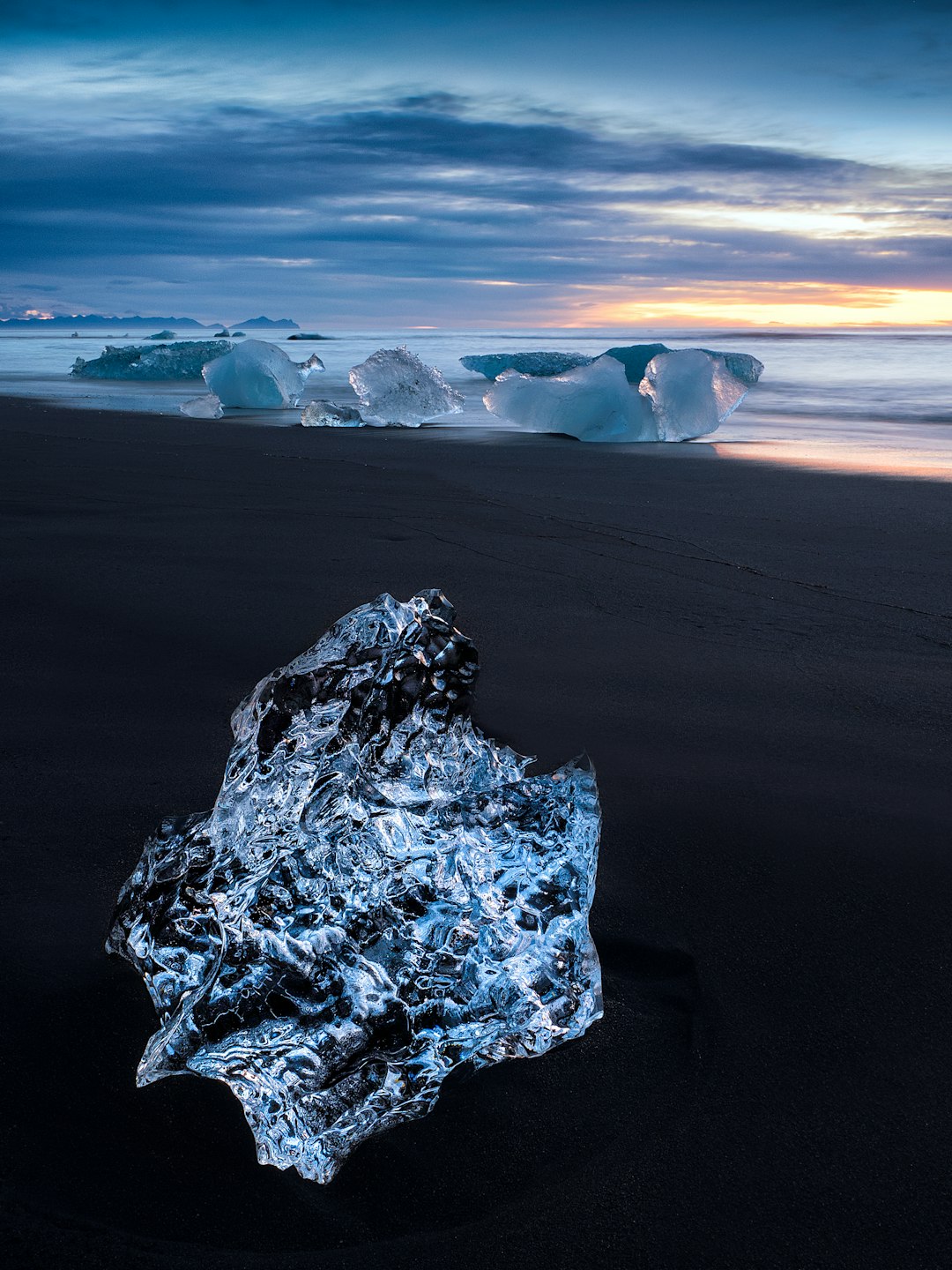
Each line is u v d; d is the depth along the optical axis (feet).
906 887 6.67
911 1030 5.28
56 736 8.73
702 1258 3.98
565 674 10.98
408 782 4.91
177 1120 4.53
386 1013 4.50
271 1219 4.09
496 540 17.80
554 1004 4.83
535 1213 4.15
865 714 10.01
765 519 20.26
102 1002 5.21
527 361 69.10
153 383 63.46
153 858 5.22
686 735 9.32
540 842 5.07
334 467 26.96
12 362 91.45
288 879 4.60
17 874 6.41
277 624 12.36
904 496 23.07
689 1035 5.17
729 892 6.54
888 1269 3.95
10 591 13.43
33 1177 4.19
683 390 35.68
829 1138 4.56
